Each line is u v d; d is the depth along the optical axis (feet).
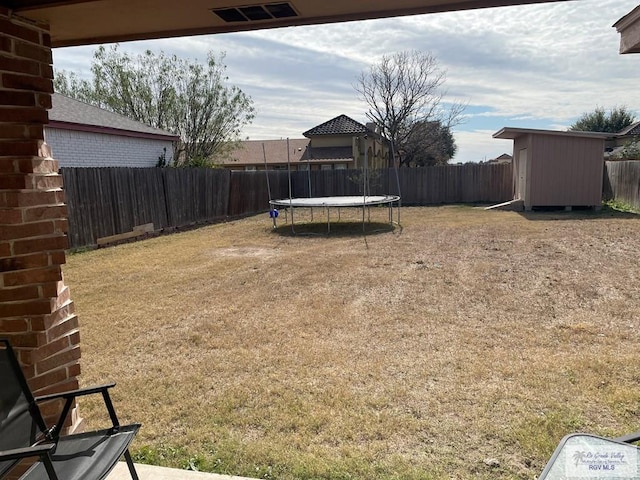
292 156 88.02
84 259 26.00
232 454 7.81
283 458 7.65
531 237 29.12
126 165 41.83
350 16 6.88
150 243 31.60
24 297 6.79
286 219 45.03
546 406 9.10
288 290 18.84
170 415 9.28
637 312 14.65
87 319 15.64
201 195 42.83
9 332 6.81
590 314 14.65
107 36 7.73
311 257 25.54
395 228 36.06
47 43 7.10
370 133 83.05
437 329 13.80
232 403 9.67
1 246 6.55
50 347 7.03
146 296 18.47
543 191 44.47
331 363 11.55
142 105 61.41
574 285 17.93
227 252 27.96
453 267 21.91
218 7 6.47
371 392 9.97
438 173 58.29
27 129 6.75
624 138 87.35
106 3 6.24
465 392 9.80
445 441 8.05
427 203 58.08
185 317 15.69
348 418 8.92
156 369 11.58
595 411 8.86
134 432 6.11
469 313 15.23
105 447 5.72
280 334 13.75
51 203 7.06
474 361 11.38
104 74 61.11
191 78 60.18
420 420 8.75
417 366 11.21
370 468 7.31
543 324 13.94
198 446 8.14
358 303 16.74
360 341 13.01
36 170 6.81
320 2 6.34
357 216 45.65
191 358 12.21
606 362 11.02
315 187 61.11
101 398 10.07
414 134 79.25
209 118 61.87
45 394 7.02
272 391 10.14
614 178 46.16
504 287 18.16
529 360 11.31
